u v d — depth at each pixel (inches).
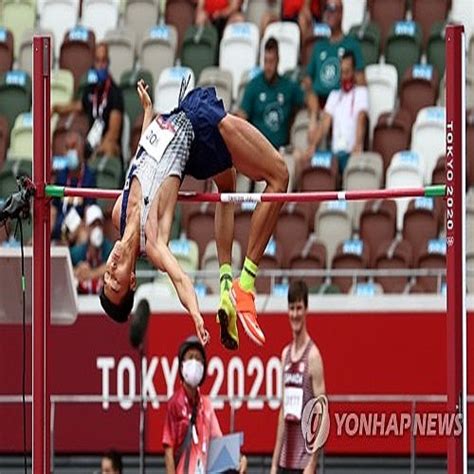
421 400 1237.7
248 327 900.6
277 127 1544.0
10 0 1728.6
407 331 1347.2
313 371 1145.4
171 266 862.5
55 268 1128.2
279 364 1341.0
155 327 1355.8
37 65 945.5
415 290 1434.5
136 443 1342.3
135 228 879.1
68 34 1651.1
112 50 1658.5
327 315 1350.9
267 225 908.6
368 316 1348.4
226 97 1606.8
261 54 1646.2
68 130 1556.3
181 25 1701.5
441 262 1446.9
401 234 1489.9
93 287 1424.7
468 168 1510.8
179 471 1146.7
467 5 1654.8
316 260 1454.2
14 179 1549.0
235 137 892.6
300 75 1578.5
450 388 909.8
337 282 1446.9
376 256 1453.0
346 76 1544.0
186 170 907.4
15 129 1595.7
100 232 1456.7
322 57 1568.7
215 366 1348.4
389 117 1552.7
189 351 1138.0
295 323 1152.2
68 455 1339.8
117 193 930.1
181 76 1617.9
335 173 1498.5
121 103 1565.0
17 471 1341.0
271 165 900.0
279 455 1159.6
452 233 908.0
